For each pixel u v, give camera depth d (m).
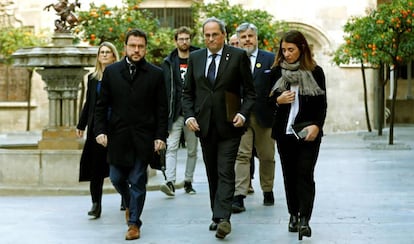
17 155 12.30
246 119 8.40
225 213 8.25
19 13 30.16
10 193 11.84
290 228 8.63
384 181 13.60
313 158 8.04
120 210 10.28
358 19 22.39
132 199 8.42
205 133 8.43
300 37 8.07
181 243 8.09
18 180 12.30
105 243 8.15
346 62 23.59
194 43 23.77
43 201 11.20
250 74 8.57
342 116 29.66
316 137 7.99
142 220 9.51
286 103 8.02
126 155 8.41
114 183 8.70
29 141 24.66
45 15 29.95
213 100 8.42
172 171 11.67
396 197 11.45
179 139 11.88
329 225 9.07
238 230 8.78
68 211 10.25
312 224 9.14
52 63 12.84
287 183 8.41
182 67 11.97
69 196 11.73
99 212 9.74
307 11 29.44
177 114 11.82
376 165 16.64
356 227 8.93
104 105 8.58
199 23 24.30
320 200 11.15
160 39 22.84
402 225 9.05
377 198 11.34
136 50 8.41
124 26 21.11
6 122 29.83
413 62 36.31
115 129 8.45
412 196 11.57
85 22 20.98
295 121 8.05
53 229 8.98
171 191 11.55
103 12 21.09
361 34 21.62
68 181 12.20
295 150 8.20
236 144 8.42
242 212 10.07
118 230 8.88
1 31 28.27
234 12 22.86
